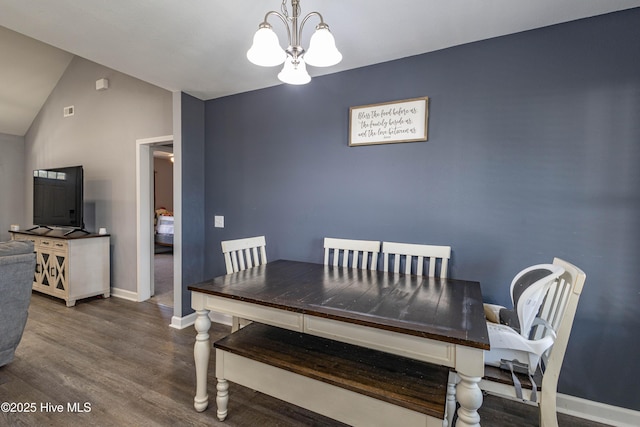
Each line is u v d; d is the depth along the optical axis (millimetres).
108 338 2721
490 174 2027
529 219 1931
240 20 1825
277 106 2830
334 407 1390
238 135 3049
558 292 1496
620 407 1745
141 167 3717
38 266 3818
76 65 4250
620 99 1713
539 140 1897
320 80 2615
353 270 2262
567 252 1842
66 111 4391
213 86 2859
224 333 2855
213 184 3213
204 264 3258
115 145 3908
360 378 1389
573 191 1823
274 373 1540
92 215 4152
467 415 1163
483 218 2051
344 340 1379
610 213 1745
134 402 1852
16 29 1920
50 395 1905
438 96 2166
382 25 1871
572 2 1644
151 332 2861
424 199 2227
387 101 2338
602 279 1767
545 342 1360
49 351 2463
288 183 2795
